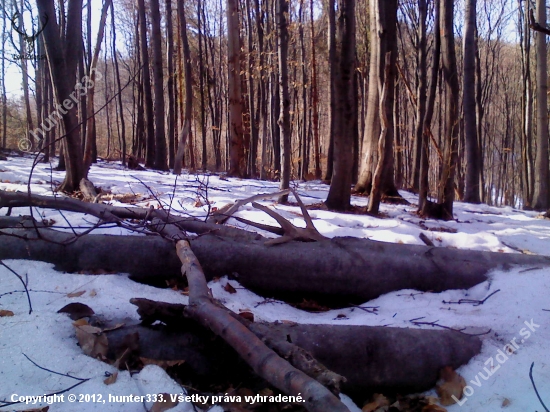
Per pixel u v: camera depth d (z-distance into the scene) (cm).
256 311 404
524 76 2138
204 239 462
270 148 2781
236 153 1405
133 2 2628
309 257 454
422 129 953
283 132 830
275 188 1074
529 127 2053
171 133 2138
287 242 477
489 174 3981
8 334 311
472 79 1348
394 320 403
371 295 463
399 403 329
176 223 483
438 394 336
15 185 841
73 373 289
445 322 394
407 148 2730
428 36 2158
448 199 880
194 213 645
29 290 385
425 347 344
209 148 4003
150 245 443
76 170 792
